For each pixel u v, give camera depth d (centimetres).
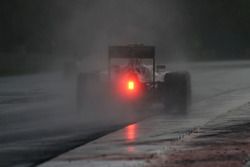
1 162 3347
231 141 3972
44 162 3303
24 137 4319
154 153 3522
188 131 4488
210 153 3509
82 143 4031
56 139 4212
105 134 4447
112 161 3291
